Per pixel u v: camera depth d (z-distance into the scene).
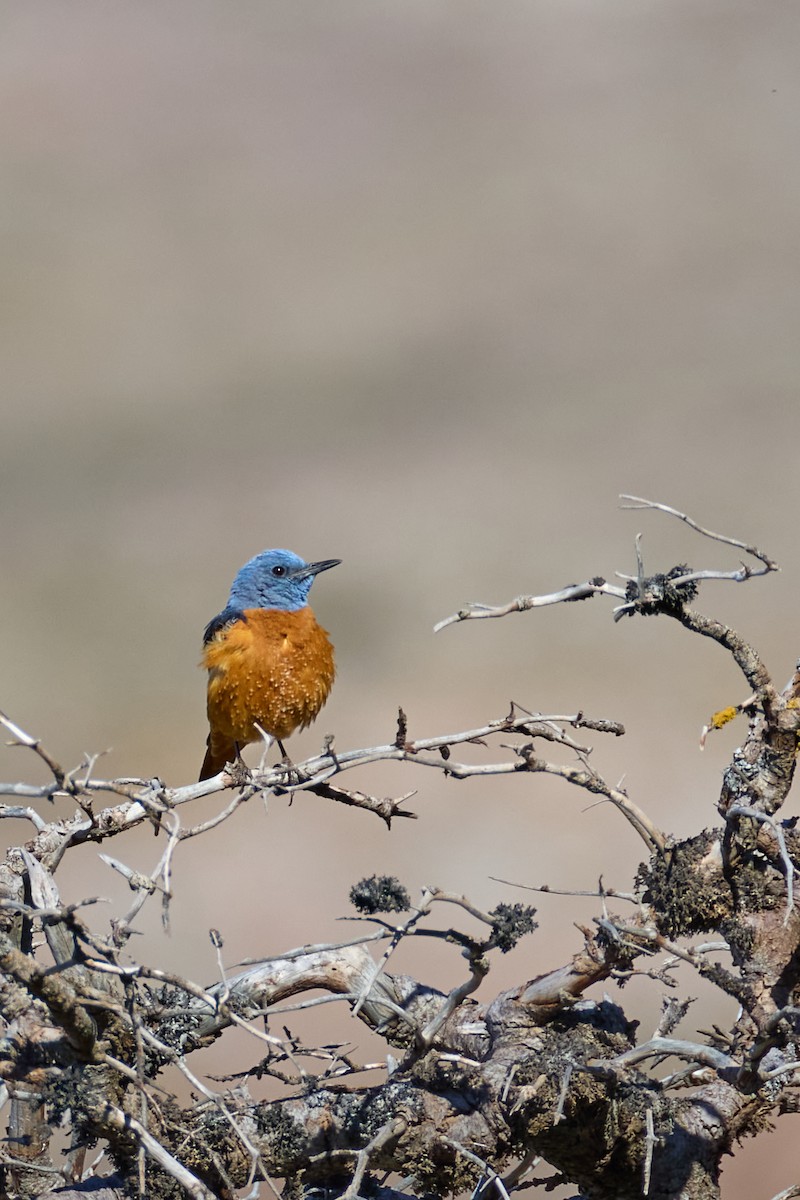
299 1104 6.38
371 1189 6.62
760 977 6.43
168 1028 6.45
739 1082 6.29
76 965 5.88
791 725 6.42
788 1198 6.78
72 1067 6.01
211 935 6.09
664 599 6.45
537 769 6.59
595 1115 6.18
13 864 6.64
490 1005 6.65
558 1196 11.53
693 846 6.59
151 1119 6.21
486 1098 6.28
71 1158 6.45
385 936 6.10
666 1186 6.29
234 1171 6.31
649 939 6.17
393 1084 6.40
